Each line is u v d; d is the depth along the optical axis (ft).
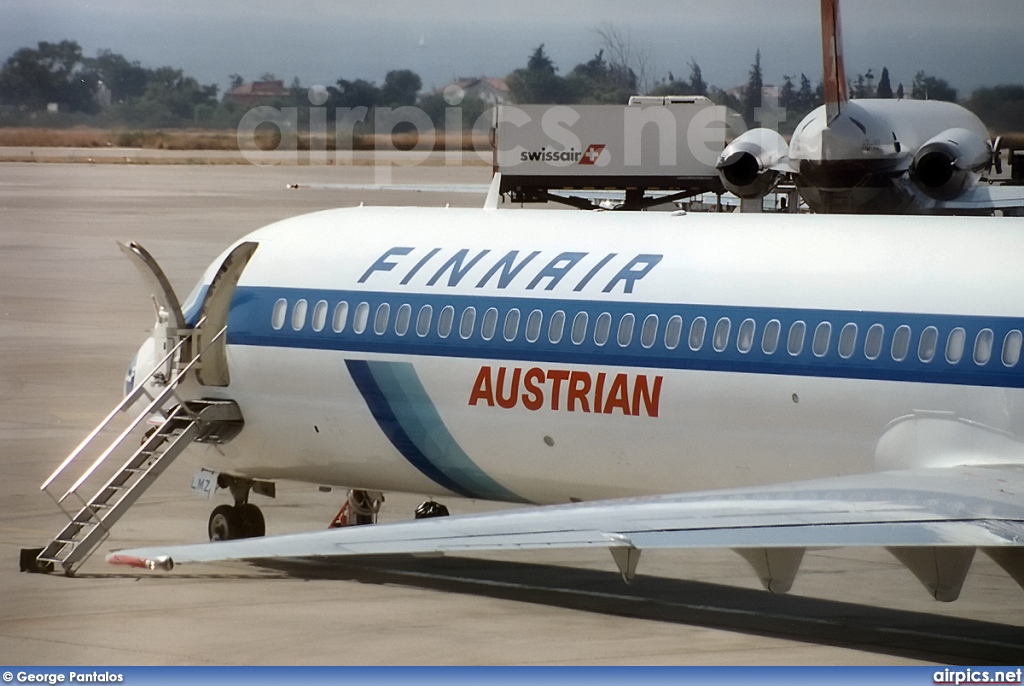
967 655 100.99
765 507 86.94
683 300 117.60
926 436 107.55
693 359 116.16
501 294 126.00
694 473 118.32
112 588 122.11
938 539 80.48
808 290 113.09
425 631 107.55
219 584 124.36
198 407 138.72
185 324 140.97
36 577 126.52
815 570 127.95
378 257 134.51
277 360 136.77
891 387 108.58
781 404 112.78
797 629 108.27
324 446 136.56
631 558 84.79
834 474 111.96
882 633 106.93
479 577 127.13
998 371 104.99
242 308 138.92
